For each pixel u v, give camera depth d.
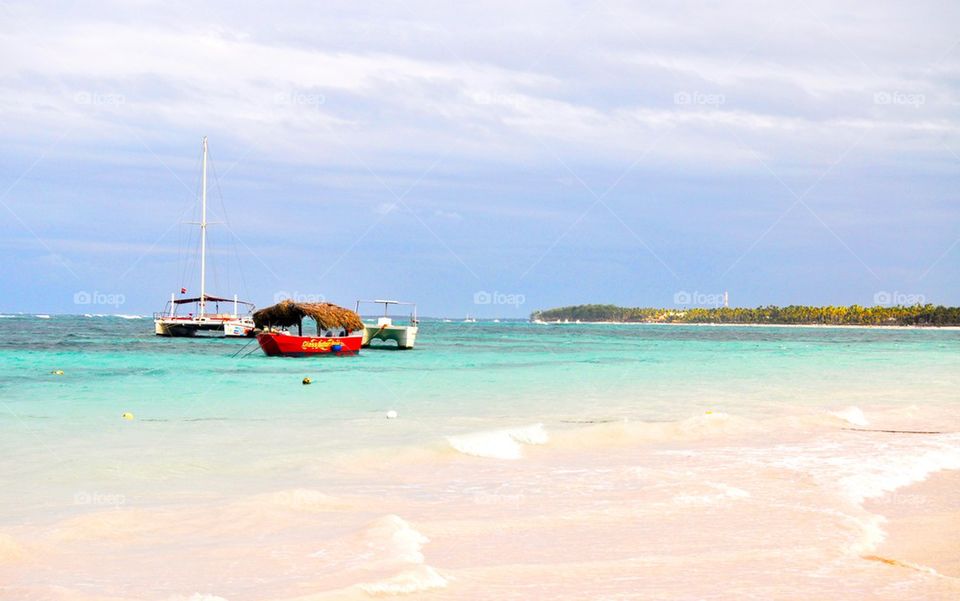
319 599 6.33
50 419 18.16
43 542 8.16
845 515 9.30
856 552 7.83
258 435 15.95
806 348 67.81
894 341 93.38
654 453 13.99
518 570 7.22
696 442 15.30
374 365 38.81
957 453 13.84
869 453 13.83
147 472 12.05
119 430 16.53
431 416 19.36
